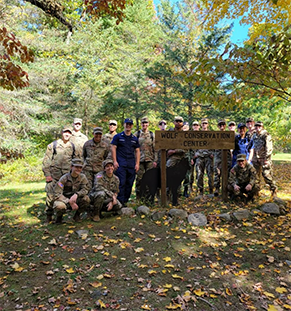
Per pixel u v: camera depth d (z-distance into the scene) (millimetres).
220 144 5840
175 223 4930
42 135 17859
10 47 3953
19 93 14773
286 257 3910
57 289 3256
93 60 16203
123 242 4301
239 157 5648
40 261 3889
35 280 3455
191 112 13758
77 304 2994
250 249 4113
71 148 5809
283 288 3262
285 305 2984
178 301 3021
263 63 3752
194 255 3965
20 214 6102
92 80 15414
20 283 3404
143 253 4023
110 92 16062
